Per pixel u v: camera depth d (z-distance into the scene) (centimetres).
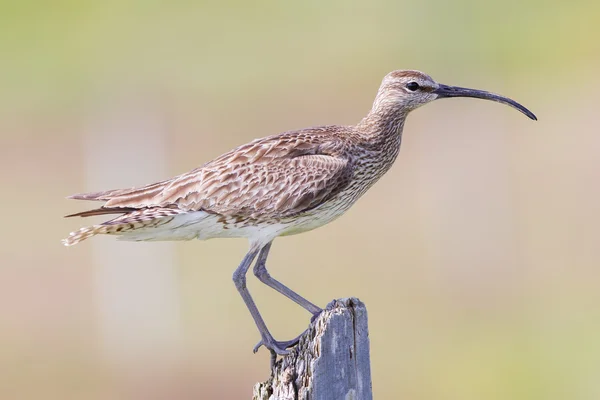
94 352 2009
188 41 3991
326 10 4297
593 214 2500
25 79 3788
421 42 3997
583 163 2759
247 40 4028
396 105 1157
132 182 2420
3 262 2477
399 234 2434
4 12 3962
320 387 824
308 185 1077
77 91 3697
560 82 3556
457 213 2462
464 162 2647
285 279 2234
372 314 2081
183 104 3472
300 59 3853
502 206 2477
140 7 4194
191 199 1057
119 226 1040
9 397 1834
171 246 2055
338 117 3466
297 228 1101
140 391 1852
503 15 4150
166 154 2542
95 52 3897
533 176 2697
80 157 3259
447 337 2005
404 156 2780
